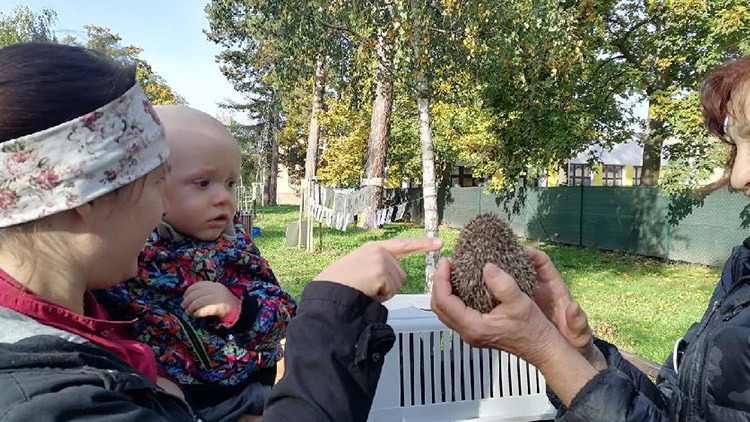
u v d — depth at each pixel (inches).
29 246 36.7
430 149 342.6
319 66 366.3
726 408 51.8
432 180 343.6
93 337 39.9
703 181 440.1
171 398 41.6
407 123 903.7
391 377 111.1
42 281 37.7
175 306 64.1
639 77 519.5
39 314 37.0
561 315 59.4
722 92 60.8
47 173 35.1
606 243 616.4
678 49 494.6
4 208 35.2
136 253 41.8
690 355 57.9
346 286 42.3
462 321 45.0
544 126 477.1
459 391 114.6
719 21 414.9
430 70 322.0
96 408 33.2
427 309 120.4
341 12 312.2
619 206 597.3
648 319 311.9
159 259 63.9
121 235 39.8
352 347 40.3
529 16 318.3
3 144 34.3
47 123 34.9
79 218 37.3
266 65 415.8
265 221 994.1
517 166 523.2
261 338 67.8
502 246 46.7
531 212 740.7
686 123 436.8
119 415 33.9
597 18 470.6
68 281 38.5
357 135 875.4
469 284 45.4
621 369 65.4
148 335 60.9
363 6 300.7
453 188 932.0
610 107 580.1
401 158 927.7
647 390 64.4
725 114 61.7
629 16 567.5
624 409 46.6
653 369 131.3
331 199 684.7
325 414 38.0
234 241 75.3
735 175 60.9
